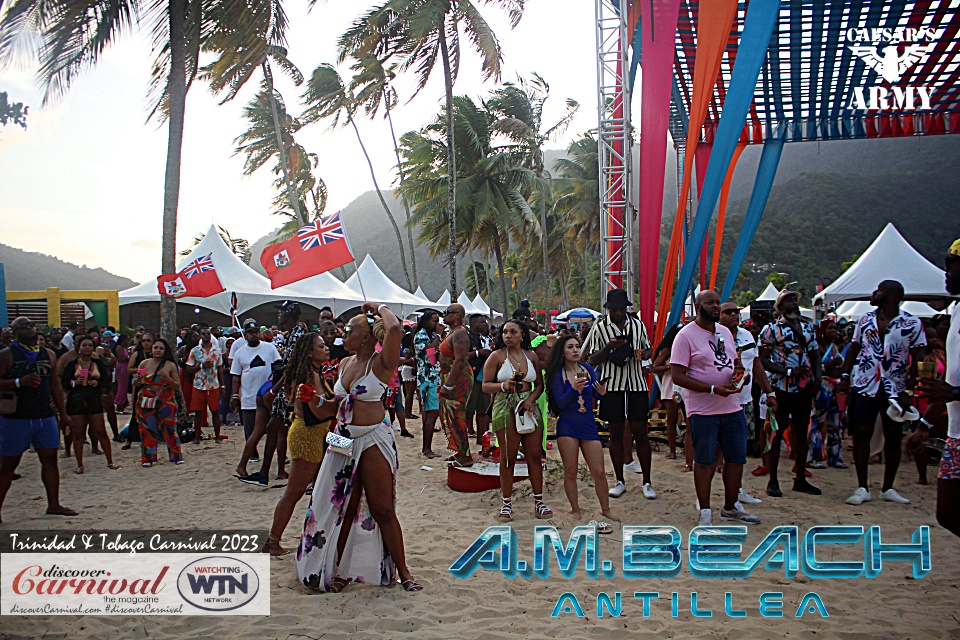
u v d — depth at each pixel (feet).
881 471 25.21
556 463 25.79
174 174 39.50
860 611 12.59
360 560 13.94
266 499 21.74
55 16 34.88
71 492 22.82
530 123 100.78
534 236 145.79
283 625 12.01
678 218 29.22
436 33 72.43
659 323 29.89
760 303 28.58
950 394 11.19
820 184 307.37
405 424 37.09
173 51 39.63
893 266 52.03
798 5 33.71
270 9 45.98
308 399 15.43
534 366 19.39
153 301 72.02
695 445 18.07
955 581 14.14
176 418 28.17
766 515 18.93
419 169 102.01
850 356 20.85
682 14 33.53
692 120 28.73
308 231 26.25
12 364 18.66
